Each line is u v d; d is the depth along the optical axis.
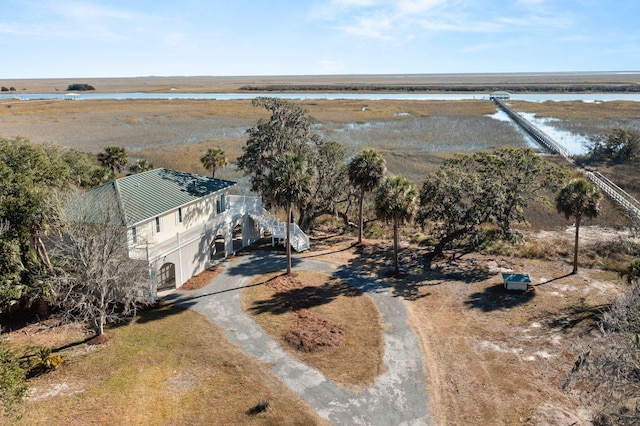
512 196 38.69
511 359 24.97
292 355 25.56
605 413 18.31
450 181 38.91
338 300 32.28
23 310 30.56
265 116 123.44
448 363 24.78
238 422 20.34
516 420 20.33
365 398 21.95
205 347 26.38
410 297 32.81
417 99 179.50
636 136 74.44
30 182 27.55
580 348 22.56
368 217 50.62
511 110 127.19
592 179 61.94
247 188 60.72
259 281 35.38
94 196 33.72
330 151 45.88
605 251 39.56
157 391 22.58
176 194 37.56
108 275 27.17
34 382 23.19
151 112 133.88
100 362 24.98
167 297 32.81
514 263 38.78
